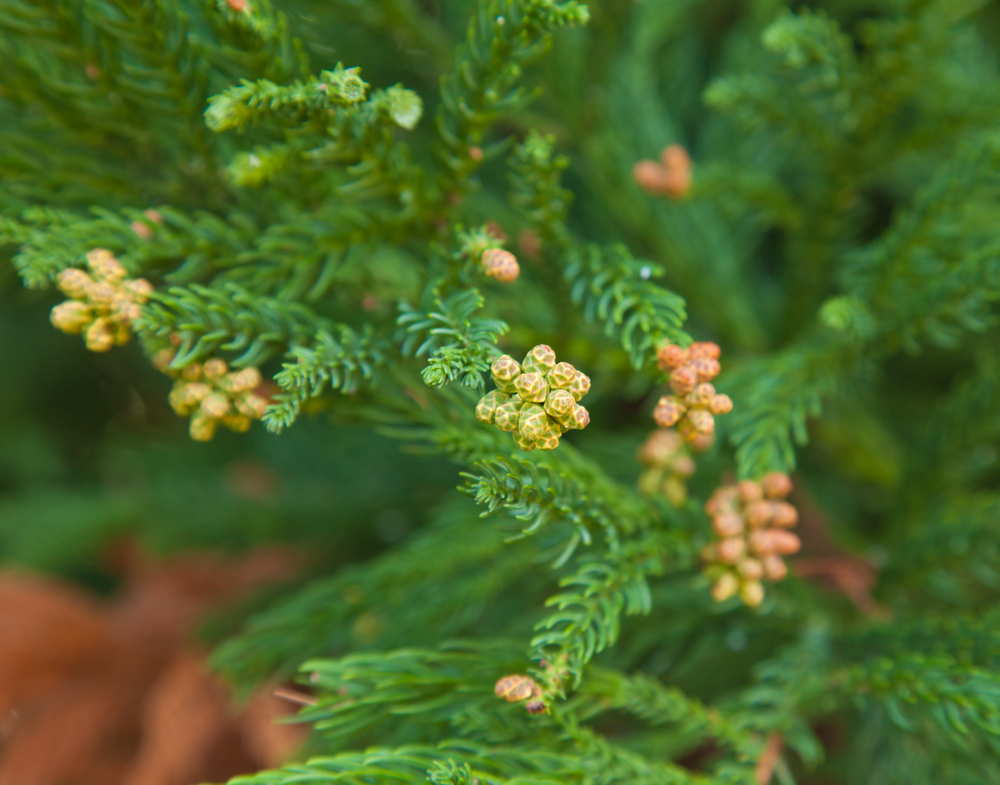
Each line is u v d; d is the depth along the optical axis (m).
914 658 0.25
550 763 0.24
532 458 0.24
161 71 0.25
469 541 0.28
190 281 0.26
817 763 0.29
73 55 0.25
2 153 0.26
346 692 0.25
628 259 0.25
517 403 0.23
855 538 0.31
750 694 0.26
